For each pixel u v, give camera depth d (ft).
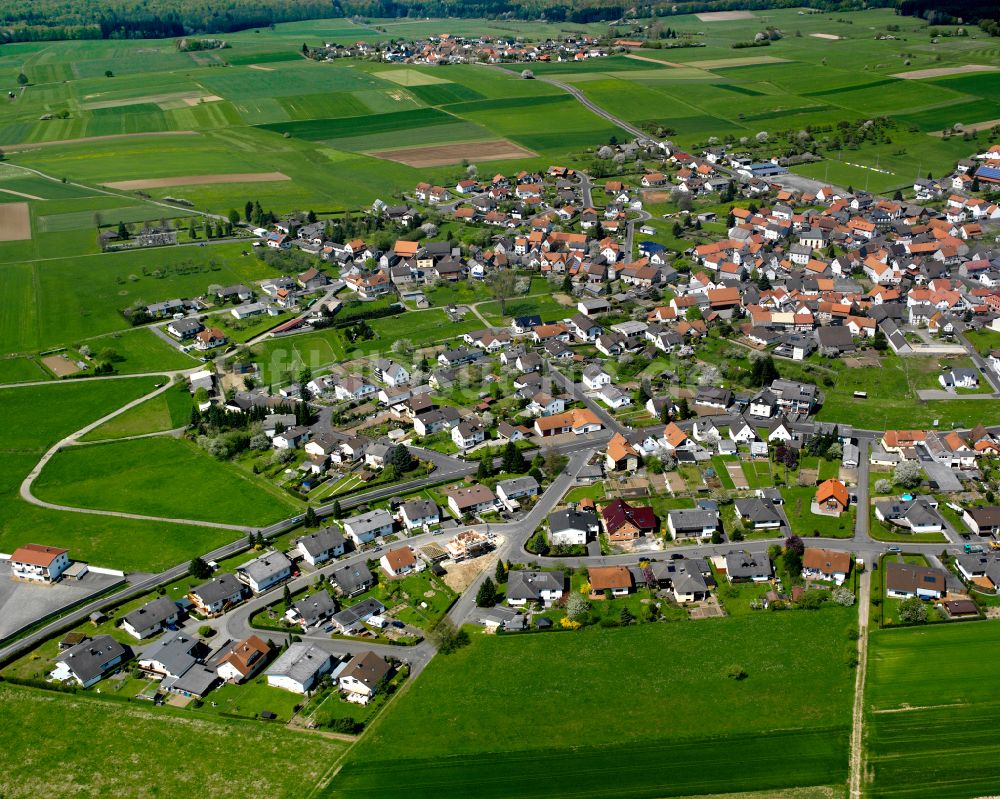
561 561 526.16
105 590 515.09
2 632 485.15
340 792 380.17
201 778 389.39
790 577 501.56
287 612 487.20
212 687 442.09
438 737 406.62
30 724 421.18
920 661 436.35
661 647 455.63
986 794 365.40
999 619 463.01
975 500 563.48
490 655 455.22
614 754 394.11
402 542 549.54
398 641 465.06
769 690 424.46
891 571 494.18
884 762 382.83
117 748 406.00
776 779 377.71
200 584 515.09
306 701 430.61
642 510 554.46
